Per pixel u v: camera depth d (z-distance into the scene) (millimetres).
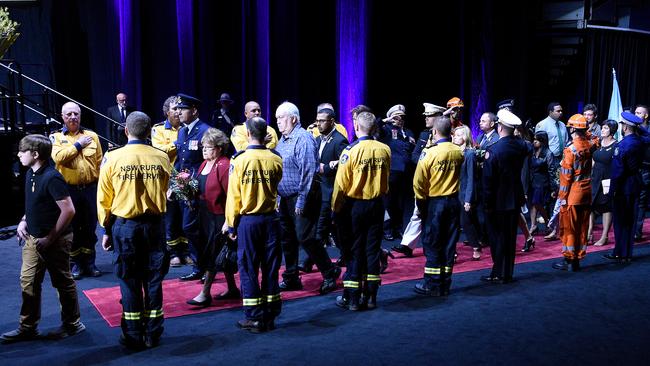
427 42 12141
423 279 6051
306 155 5414
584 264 6723
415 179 5527
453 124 7148
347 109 11219
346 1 11047
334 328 4859
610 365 4219
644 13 13211
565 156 6277
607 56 11992
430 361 4270
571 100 12156
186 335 4715
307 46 11180
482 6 11734
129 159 4309
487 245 7441
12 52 10891
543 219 8227
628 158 6598
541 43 12320
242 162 4605
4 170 8367
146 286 4543
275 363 4234
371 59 11531
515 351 4434
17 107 10867
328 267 5707
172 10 10367
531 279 6160
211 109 10555
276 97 10867
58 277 4586
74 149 6008
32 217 4484
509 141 5844
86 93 11180
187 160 6277
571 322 5000
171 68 10484
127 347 4465
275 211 4832
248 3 10508
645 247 7531
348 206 5121
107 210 4391
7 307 5395
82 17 10984
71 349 4461
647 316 5137
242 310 5258
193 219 5953
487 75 11883
